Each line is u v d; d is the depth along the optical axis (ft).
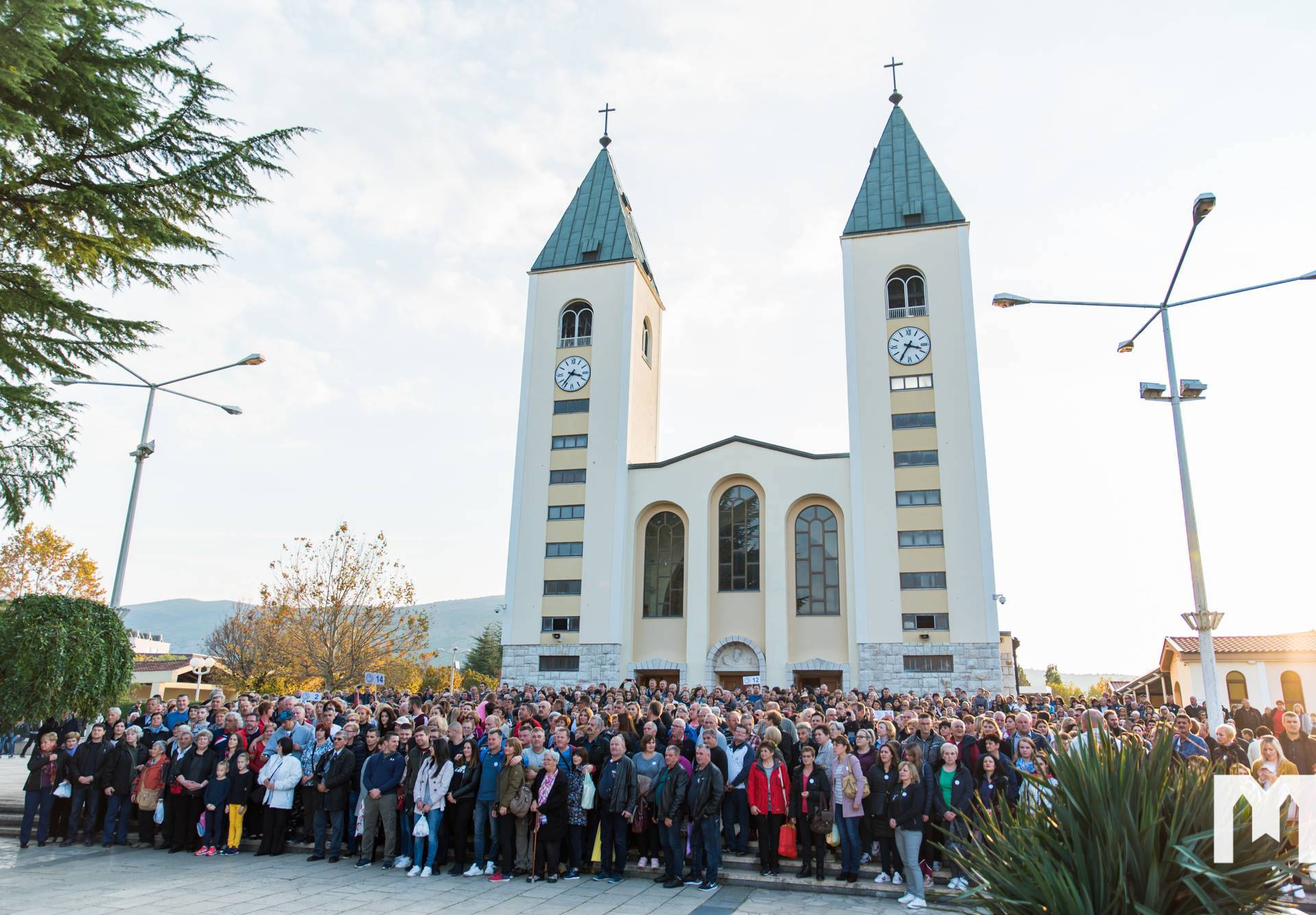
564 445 142.72
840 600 127.03
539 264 155.63
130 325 39.47
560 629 132.98
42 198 36.78
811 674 125.70
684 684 127.65
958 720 42.80
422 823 43.55
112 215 37.60
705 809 41.19
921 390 128.98
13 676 51.31
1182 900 20.29
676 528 137.90
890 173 144.77
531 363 149.28
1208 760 23.56
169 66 36.78
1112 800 21.11
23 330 38.24
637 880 42.86
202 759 49.85
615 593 132.26
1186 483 58.95
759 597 130.41
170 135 38.11
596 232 157.69
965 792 39.14
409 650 148.15
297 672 161.27
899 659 118.21
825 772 42.39
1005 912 21.48
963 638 117.08
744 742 46.85
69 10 33.27
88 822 51.60
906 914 36.40
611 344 147.23
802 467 132.05
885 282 135.54
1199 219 56.49
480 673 272.31
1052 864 21.12
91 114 35.68
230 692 181.06
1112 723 49.70
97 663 54.54
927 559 121.29
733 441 135.85
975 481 122.93
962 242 134.82
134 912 34.65
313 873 43.57
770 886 41.34
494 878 42.86
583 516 137.69
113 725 55.21
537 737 44.78
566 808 43.52
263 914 34.68
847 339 133.90
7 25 29.17
